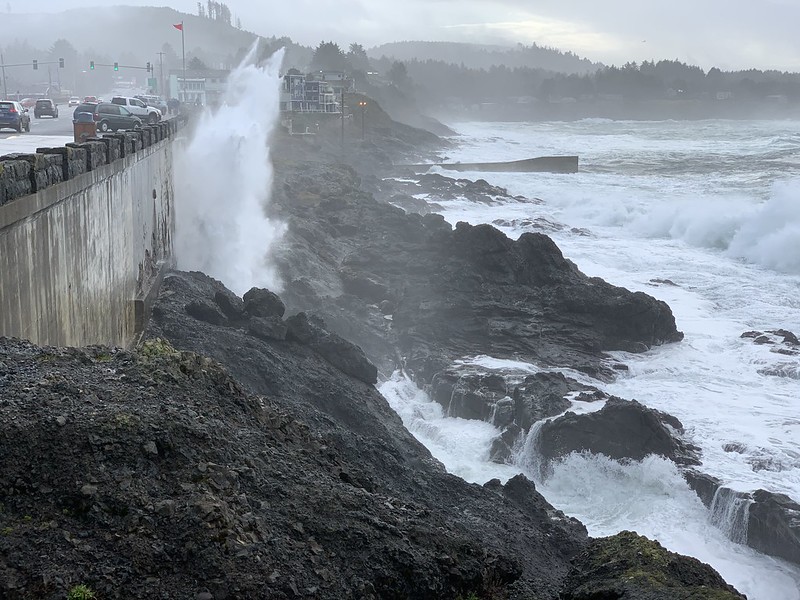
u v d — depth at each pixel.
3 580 9.20
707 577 11.92
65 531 9.95
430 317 36.06
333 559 11.12
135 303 27.50
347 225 51.16
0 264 14.35
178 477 11.19
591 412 27.20
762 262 51.91
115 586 9.52
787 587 21.66
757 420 28.69
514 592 13.48
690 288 46.09
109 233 23.69
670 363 34.03
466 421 29.62
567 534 20.22
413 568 11.41
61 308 18.31
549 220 65.75
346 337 34.81
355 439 21.78
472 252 40.41
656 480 25.28
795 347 35.50
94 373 13.23
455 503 20.58
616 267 51.34
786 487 24.34
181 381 13.82
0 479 10.33
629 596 10.95
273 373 25.70
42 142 40.38
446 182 83.62
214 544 10.26
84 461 10.80
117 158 25.14
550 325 35.69
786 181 85.06
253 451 12.79
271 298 31.12
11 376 12.41
